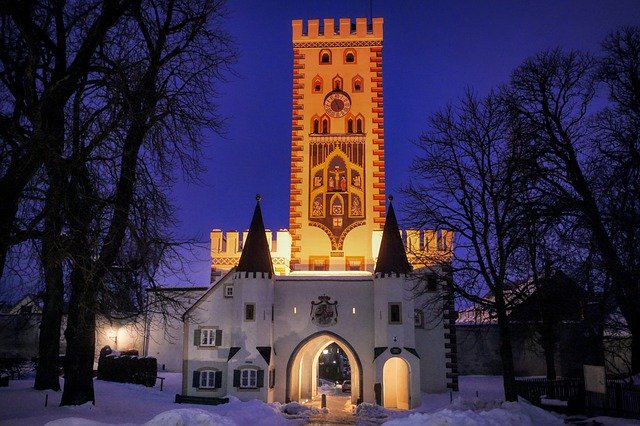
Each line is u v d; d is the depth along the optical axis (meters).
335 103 55.31
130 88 22.16
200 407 32.22
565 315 32.53
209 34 26.89
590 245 23.78
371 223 52.50
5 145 18.83
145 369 44.31
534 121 32.62
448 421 16.47
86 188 21.19
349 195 53.16
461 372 56.16
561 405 28.73
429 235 45.50
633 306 24.14
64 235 19.42
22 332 57.62
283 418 32.31
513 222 27.92
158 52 25.84
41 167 18.44
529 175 27.84
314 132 54.75
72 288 25.94
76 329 25.14
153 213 22.95
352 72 56.12
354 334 43.97
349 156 54.03
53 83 19.98
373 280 44.66
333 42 56.84
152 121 22.95
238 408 32.03
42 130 17.72
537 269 30.17
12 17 19.23
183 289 55.66
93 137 20.09
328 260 51.84
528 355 55.19
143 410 28.27
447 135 34.00
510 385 29.77
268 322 42.69
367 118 54.91
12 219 18.34
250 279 42.91
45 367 32.94
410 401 41.03
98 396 31.27
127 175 22.33
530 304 31.20
